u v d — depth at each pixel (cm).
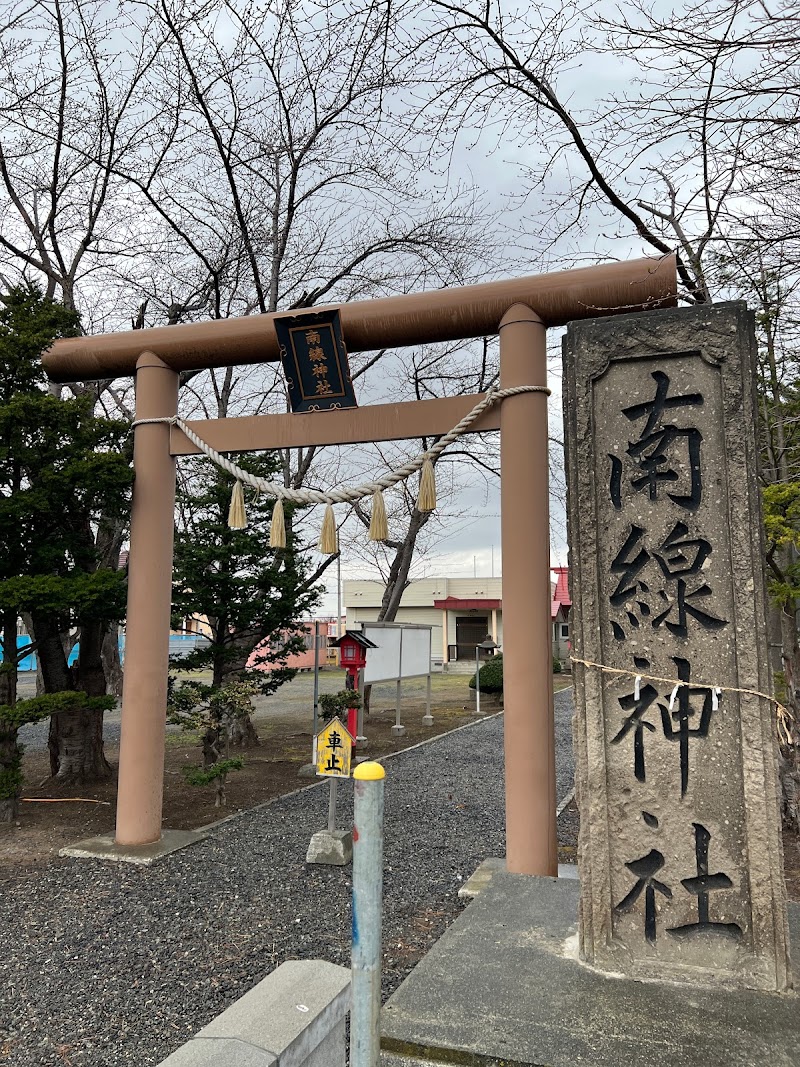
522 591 539
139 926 471
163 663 659
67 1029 349
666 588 308
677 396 315
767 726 288
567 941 310
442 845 645
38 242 1002
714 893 288
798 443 656
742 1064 218
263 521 968
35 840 675
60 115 930
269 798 841
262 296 1056
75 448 695
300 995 247
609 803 303
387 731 1385
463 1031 238
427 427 589
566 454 329
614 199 574
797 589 585
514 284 565
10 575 702
